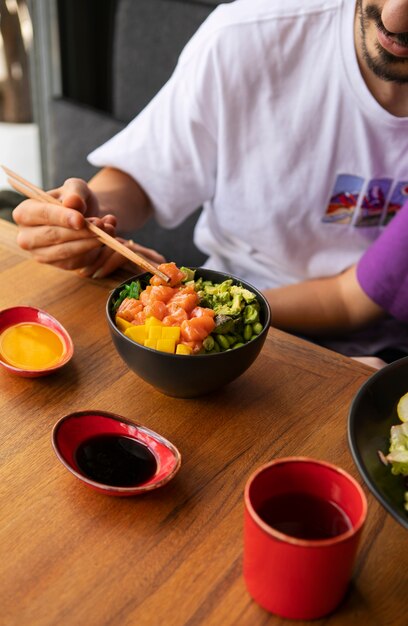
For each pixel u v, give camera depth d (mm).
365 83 1352
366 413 823
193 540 735
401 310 1346
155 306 889
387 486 780
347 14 1326
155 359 842
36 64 2113
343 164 1438
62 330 1002
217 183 1542
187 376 854
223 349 886
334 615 676
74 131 2049
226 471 821
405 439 815
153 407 908
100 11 1984
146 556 714
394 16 1133
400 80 1286
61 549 715
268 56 1389
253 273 1614
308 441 871
